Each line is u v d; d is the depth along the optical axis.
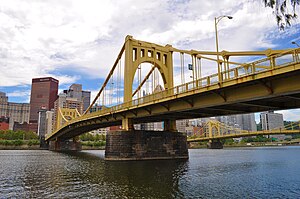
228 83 30.31
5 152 107.94
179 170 39.19
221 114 44.81
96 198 22.09
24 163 54.91
